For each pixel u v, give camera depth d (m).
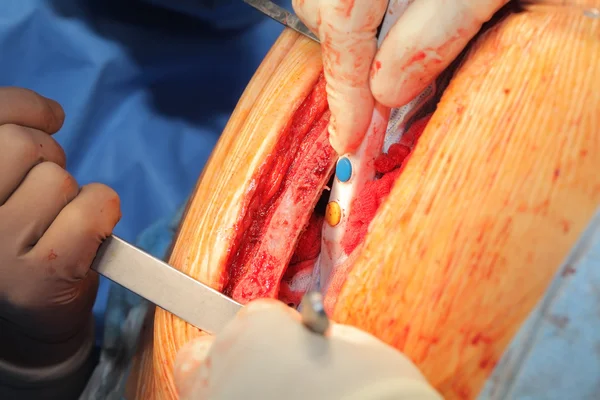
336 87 0.78
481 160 0.66
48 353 1.10
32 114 1.02
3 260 0.90
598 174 0.60
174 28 1.72
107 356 1.27
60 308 0.96
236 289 0.89
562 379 0.57
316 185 0.91
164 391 0.86
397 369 0.57
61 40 1.65
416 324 0.66
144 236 1.54
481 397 0.60
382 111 0.81
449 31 0.69
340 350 0.57
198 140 1.76
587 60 0.63
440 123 0.70
